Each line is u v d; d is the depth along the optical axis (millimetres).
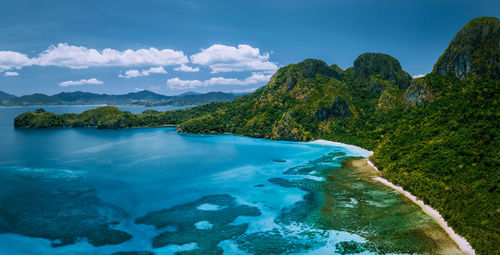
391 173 107312
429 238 65438
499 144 87500
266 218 80438
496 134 91750
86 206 89938
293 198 94875
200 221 79500
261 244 66500
